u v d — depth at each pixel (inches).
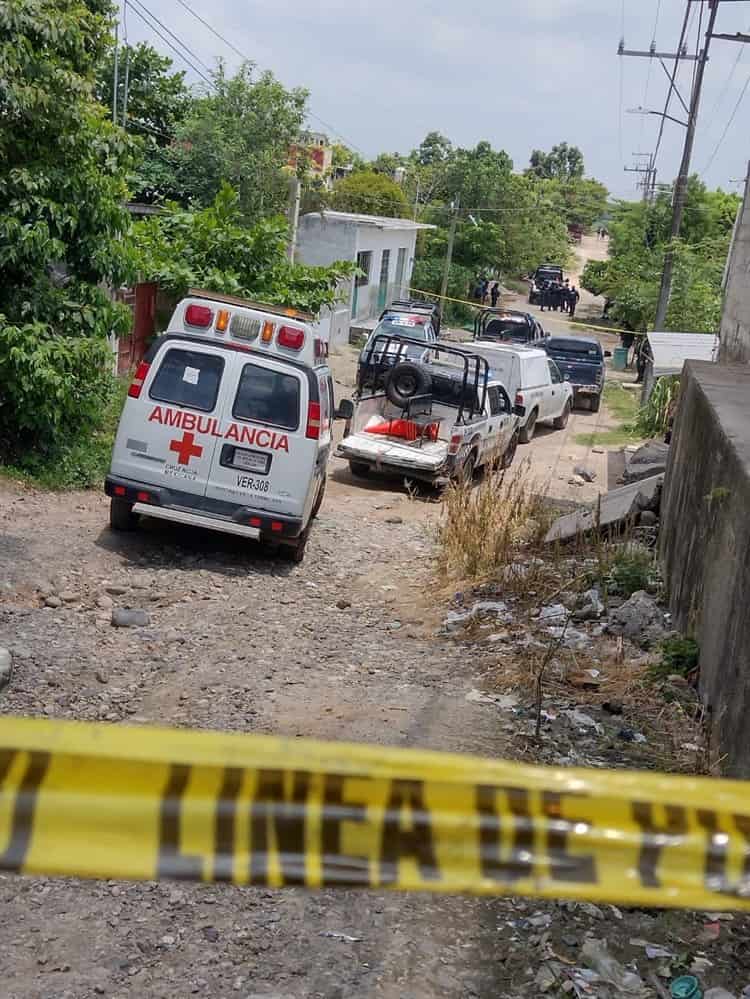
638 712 268.8
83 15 505.4
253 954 160.6
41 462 510.9
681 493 367.9
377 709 266.5
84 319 518.6
